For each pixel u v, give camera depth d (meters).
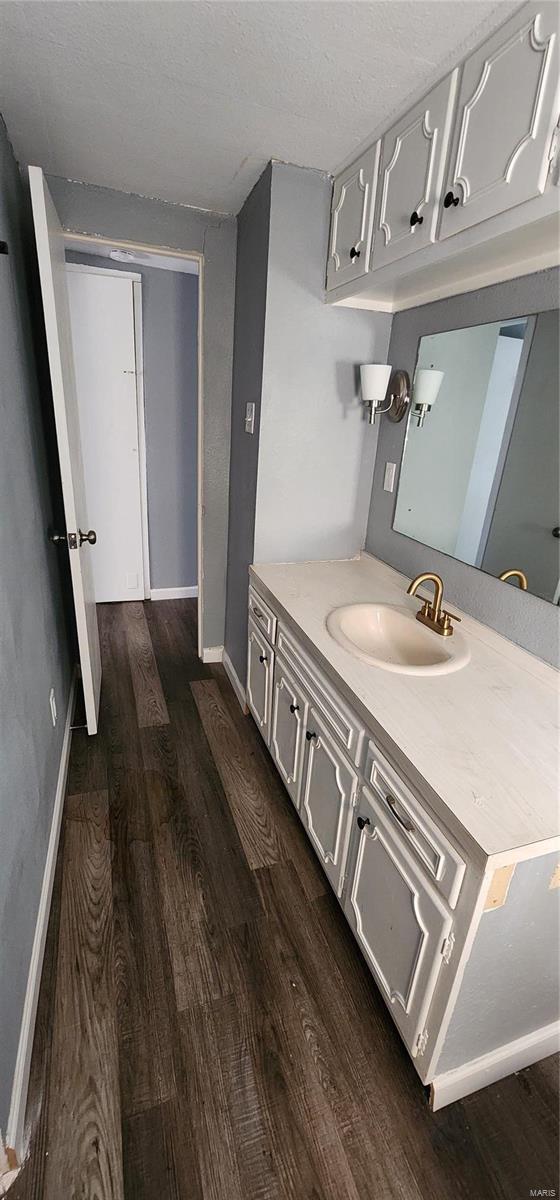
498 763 1.03
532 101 0.92
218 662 2.99
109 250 2.82
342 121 1.42
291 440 1.99
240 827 1.87
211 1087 1.16
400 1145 1.09
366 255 1.56
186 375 3.40
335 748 1.41
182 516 3.74
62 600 2.35
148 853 1.74
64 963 1.39
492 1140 1.11
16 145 1.65
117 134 1.57
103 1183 1.01
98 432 3.33
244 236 2.07
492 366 1.45
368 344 1.96
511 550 1.43
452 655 1.43
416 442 1.83
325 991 1.36
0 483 1.23
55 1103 1.12
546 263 1.24
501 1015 1.09
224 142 1.59
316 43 1.13
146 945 1.45
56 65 1.25
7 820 1.13
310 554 2.20
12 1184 1.00
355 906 1.36
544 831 0.87
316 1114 1.13
